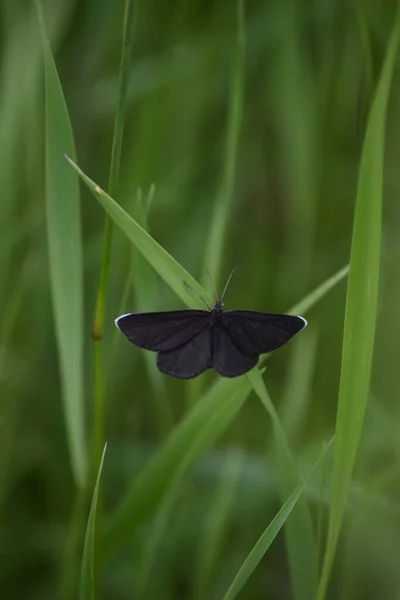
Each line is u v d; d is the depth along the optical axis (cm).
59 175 35
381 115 33
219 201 38
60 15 42
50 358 42
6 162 41
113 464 40
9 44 42
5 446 40
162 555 39
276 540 40
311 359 40
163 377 43
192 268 43
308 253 44
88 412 42
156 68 44
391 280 42
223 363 34
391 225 43
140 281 36
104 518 40
